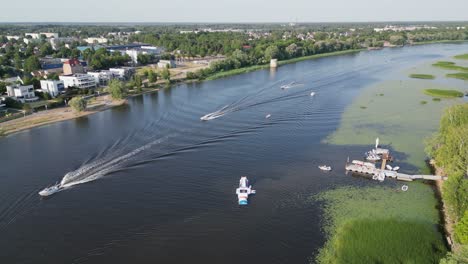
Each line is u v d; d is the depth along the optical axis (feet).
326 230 304.71
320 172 404.36
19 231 305.12
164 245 287.07
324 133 519.60
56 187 368.68
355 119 578.66
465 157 349.00
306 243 288.92
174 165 419.33
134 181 383.86
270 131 526.98
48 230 306.14
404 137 501.56
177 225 311.68
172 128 540.52
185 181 383.65
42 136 522.06
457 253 240.12
